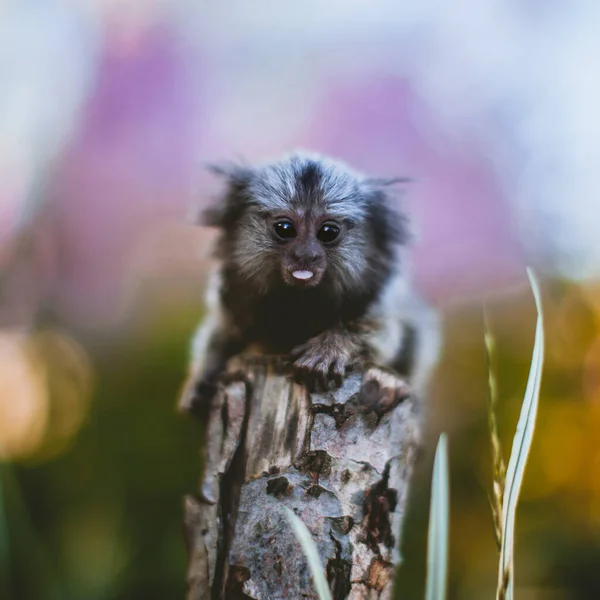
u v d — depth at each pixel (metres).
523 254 0.60
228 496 0.33
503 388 0.55
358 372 0.33
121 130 0.66
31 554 0.46
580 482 0.52
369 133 0.63
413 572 0.51
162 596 0.48
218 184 0.41
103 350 0.64
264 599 0.32
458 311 0.59
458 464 0.54
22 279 0.67
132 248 0.66
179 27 0.67
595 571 0.49
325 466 0.32
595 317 0.55
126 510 0.52
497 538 0.31
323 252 0.37
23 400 0.62
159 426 0.55
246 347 0.41
